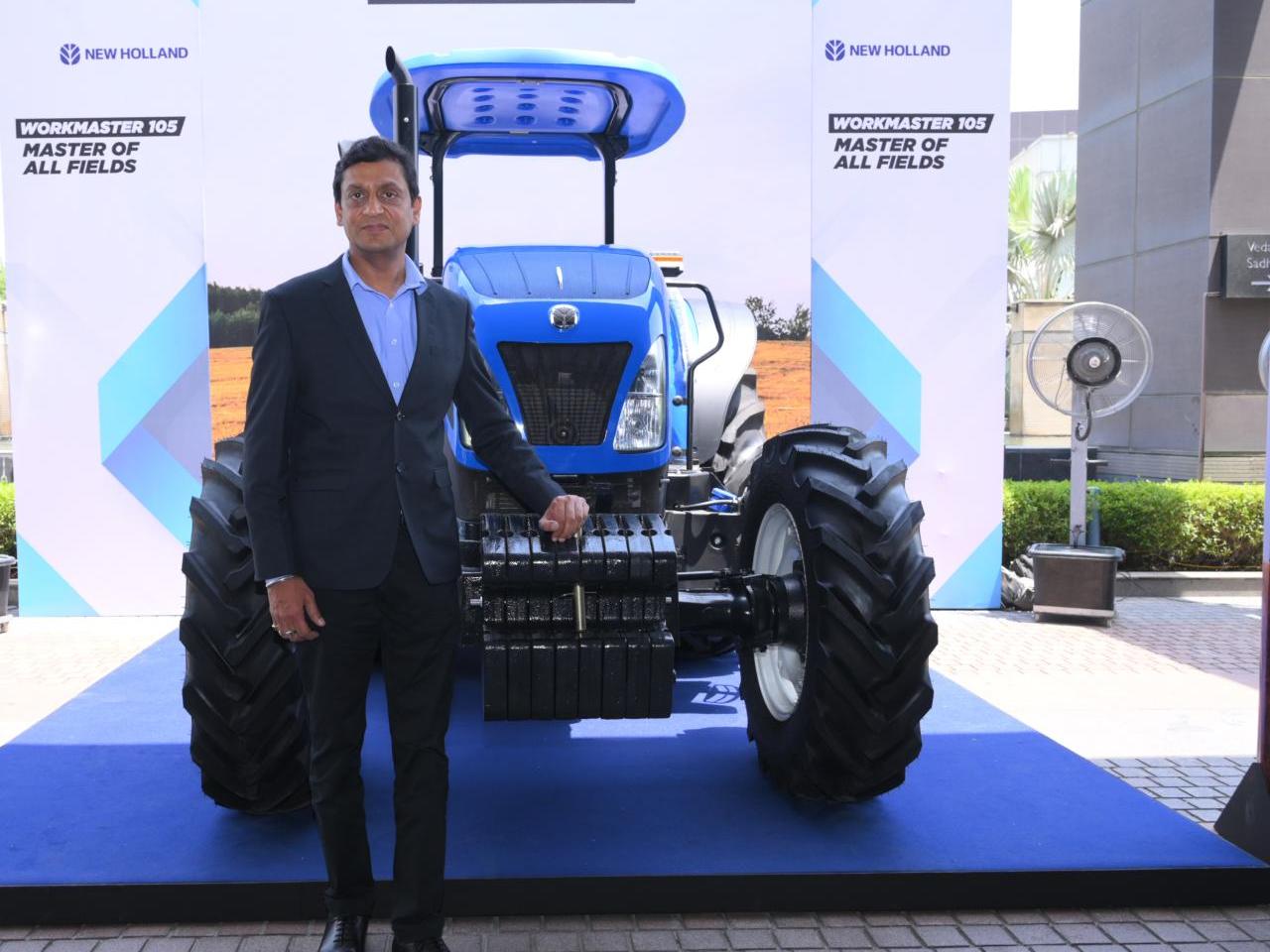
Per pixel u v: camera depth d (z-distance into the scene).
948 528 6.19
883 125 5.98
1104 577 5.80
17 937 2.46
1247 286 8.75
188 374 5.91
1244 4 8.77
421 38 5.95
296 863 2.65
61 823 2.92
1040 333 6.03
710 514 4.11
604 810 3.03
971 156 6.00
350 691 2.28
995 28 5.95
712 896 2.60
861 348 6.07
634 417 3.44
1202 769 3.62
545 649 2.72
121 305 5.86
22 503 5.92
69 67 5.75
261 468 2.18
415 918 2.24
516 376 3.38
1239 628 5.82
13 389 5.87
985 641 5.52
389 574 2.23
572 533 2.46
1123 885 2.64
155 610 6.00
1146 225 9.68
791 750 2.99
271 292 2.24
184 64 5.78
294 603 2.19
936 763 3.46
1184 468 9.08
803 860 2.69
